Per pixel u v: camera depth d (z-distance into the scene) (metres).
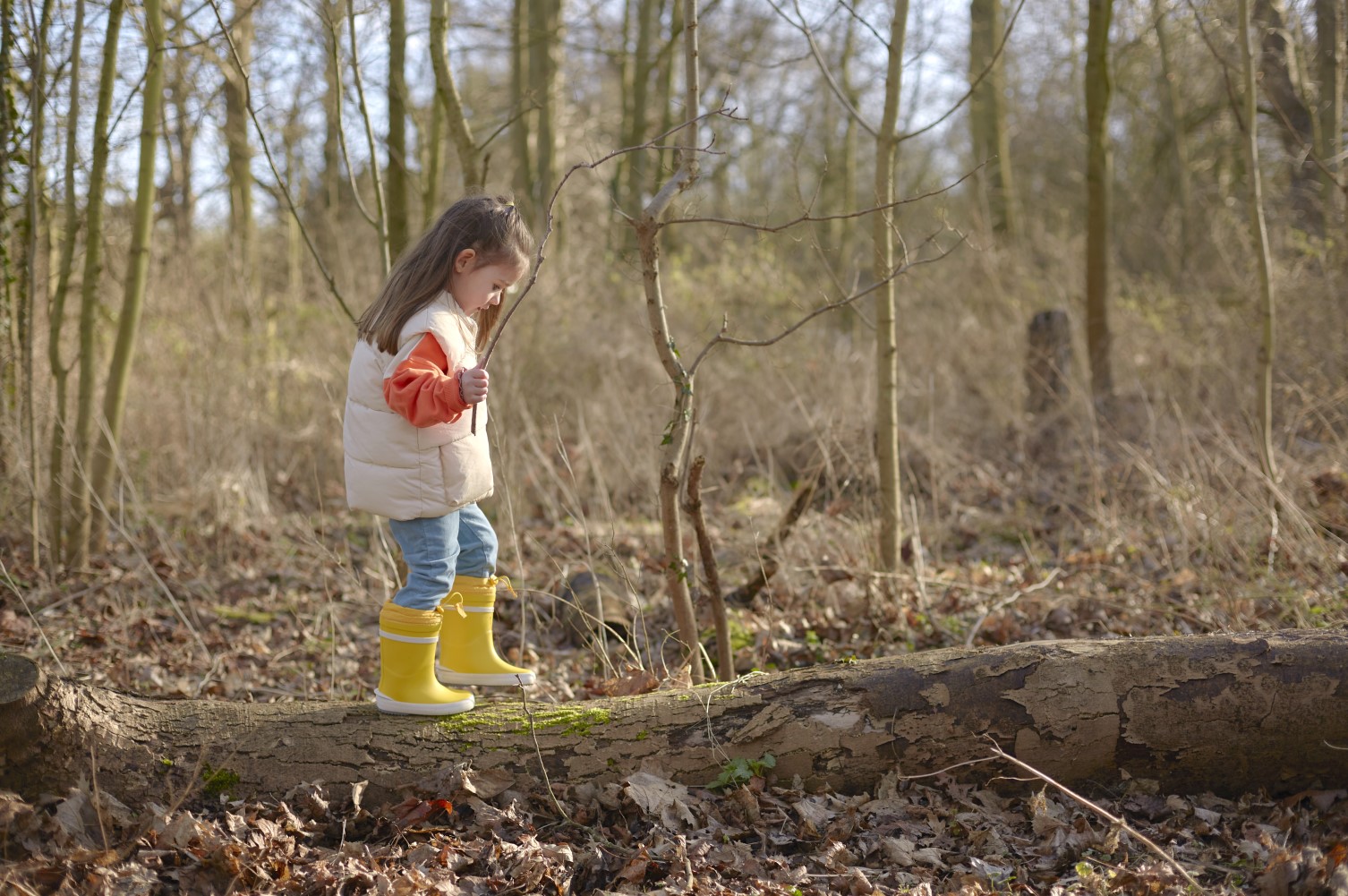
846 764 2.76
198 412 6.66
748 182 16.38
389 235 6.25
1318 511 5.00
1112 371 7.84
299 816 2.60
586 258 8.96
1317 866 2.34
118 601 4.73
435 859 2.48
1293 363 7.09
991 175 12.02
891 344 4.64
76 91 4.93
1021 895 2.42
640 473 6.10
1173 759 2.70
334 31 4.39
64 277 5.10
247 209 9.65
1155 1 7.98
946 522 5.87
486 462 2.76
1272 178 11.65
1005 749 2.72
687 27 3.07
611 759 2.75
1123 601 4.56
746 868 2.49
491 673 2.89
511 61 11.43
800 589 4.67
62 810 2.40
